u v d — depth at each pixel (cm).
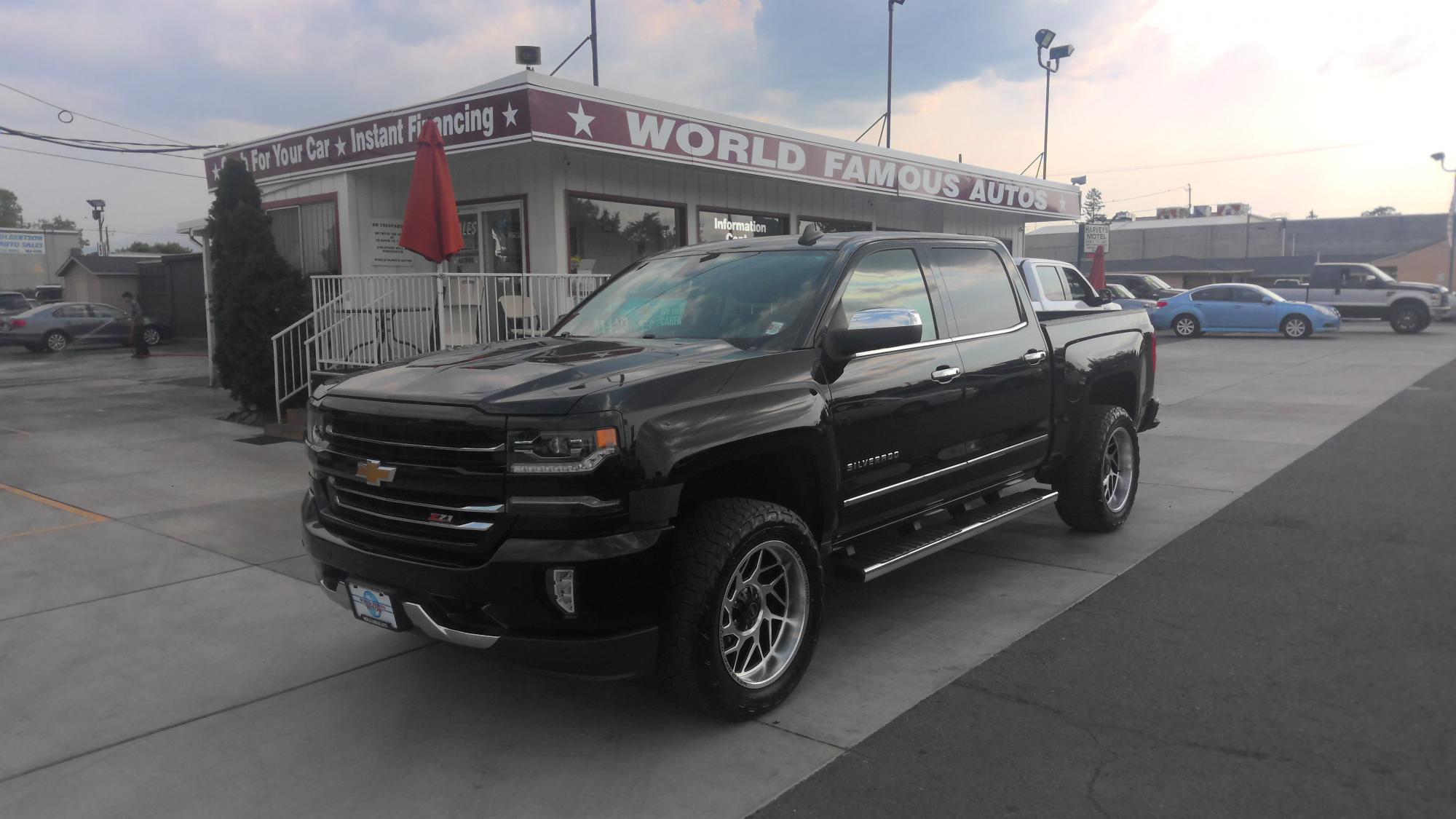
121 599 518
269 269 1128
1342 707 358
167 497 758
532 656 321
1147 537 609
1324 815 287
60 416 1198
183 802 312
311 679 410
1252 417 1114
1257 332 2633
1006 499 548
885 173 1520
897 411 426
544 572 313
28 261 5072
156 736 360
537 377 342
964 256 513
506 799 310
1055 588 511
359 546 351
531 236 1176
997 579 529
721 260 478
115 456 930
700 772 324
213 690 400
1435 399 1227
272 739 356
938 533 472
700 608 332
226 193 1148
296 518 688
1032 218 2084
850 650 431
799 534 368
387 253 1274
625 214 1252
